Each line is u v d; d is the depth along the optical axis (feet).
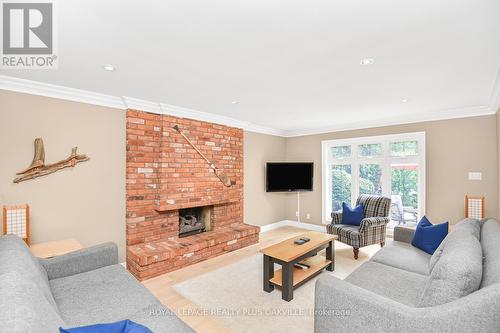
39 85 8.84
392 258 8.27
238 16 5.04
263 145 18.38
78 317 5.02
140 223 11.48
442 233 8.63
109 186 10.70
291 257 8.32
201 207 14.99
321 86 9.26
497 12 4.87
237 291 8.98
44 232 9.16
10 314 3.24
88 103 10.19
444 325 3.78
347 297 4.71
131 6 4.69
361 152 16.70
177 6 4.70
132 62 7.16
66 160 9.57
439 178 13.47
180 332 4.65
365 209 14.08
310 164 18.12
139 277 9.89
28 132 8.86
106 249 7.63
